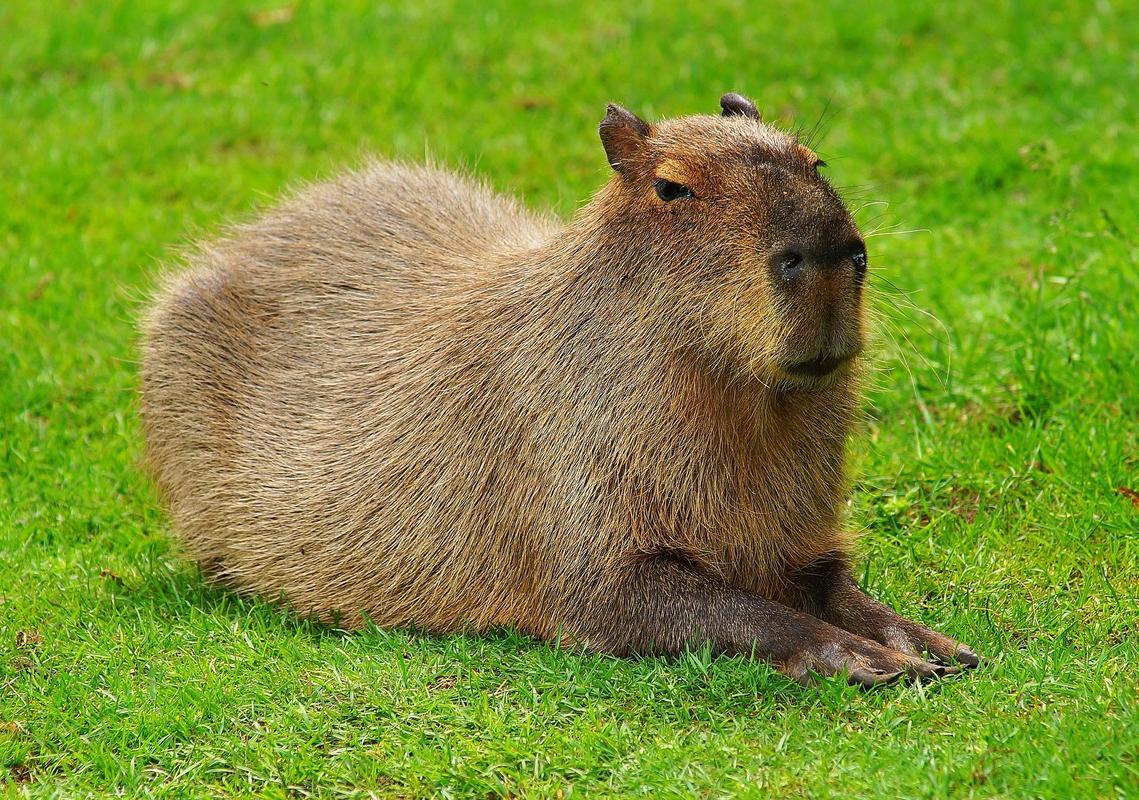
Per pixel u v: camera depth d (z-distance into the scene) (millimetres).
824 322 7660
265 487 9797
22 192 16656
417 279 10016
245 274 10461
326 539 9484
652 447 8281
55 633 9102
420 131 17734
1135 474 10273
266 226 10758
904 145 16469
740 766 7020
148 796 7230
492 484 8852
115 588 9883
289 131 18016
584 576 8375
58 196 16672
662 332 8234
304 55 19922
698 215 8094
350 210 10625
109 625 9164
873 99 17703
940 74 18109
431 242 10312
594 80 18500
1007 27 19031
